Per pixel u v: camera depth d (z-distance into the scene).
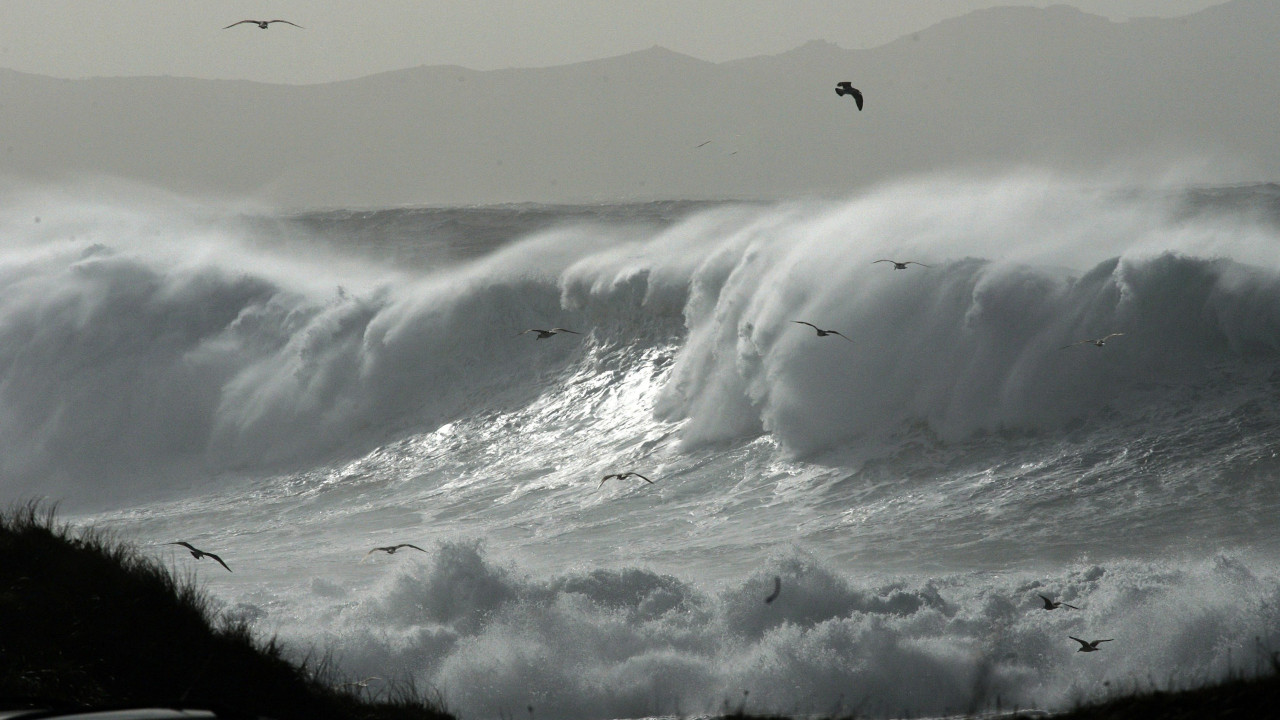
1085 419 86.06
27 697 17.05
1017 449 84.62
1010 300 91.31
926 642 45.69
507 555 73.50
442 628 49.25
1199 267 88.75
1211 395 83.88
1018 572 60.31
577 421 111.50
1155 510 69.25
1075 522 69.19
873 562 65.25
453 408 120.06
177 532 91.31
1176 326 88.50
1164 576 50.59
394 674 45.56
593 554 72.62
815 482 86.81
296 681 32.44
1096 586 50.75
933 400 91.19
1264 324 85.81
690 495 87.88
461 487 98.81
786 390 96.06
